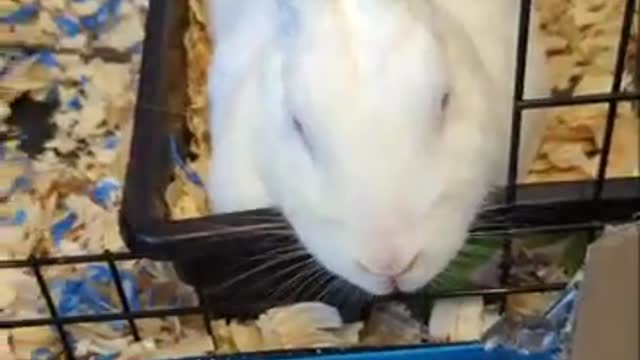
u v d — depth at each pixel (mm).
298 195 367
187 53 466
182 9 457
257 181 405
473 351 367
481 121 378
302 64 363
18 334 429
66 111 502
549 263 416
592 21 489
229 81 431
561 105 397
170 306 426
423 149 354
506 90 408
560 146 461
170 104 427
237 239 380
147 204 385
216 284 399
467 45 393
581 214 380
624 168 458
